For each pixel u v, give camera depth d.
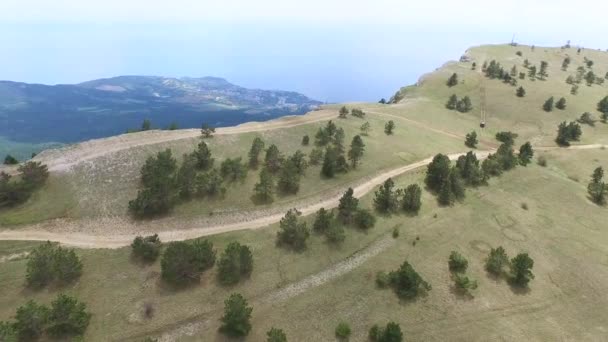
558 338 57.41
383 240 72.94
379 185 88.88
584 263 73.50
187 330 53.56
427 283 63.28
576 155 125.88
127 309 55.81
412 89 187.25
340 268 66.12
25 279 59.22
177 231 72.44
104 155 88.00
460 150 119.19
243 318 52.06
